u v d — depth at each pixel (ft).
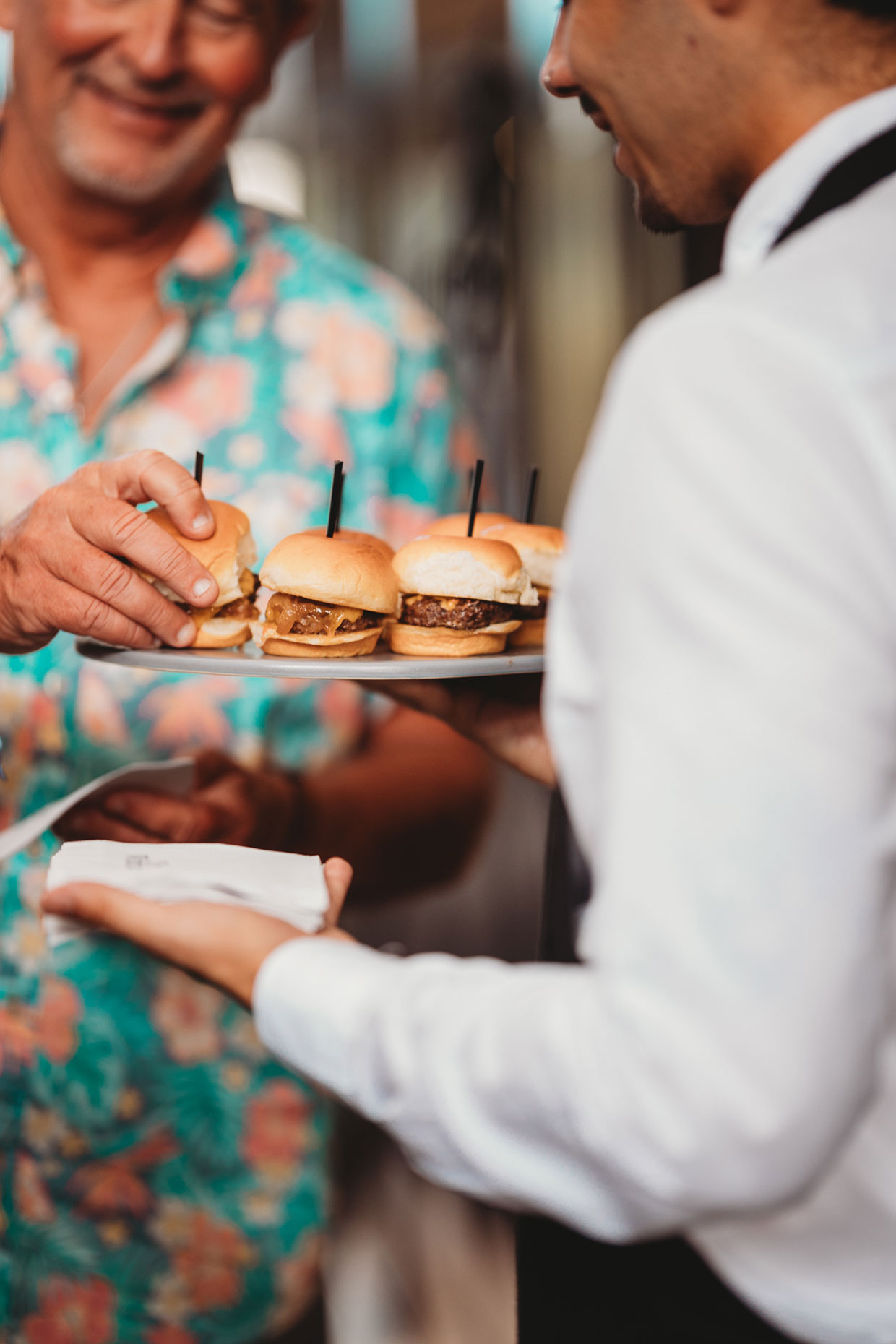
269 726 5.87
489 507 6.77
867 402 1.75
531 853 10.66
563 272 13.48
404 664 3.82
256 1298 5.56
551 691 2.17
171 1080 5.39
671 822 1.74
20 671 5.46
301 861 3.27
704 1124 1.76
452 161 13.26
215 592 3.95
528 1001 2.05
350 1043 2.35
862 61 2.14
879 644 1.73
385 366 6.19
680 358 1.85
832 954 1.70
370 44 13.30
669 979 1.76
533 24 12.75
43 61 5.04
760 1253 2.21
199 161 5.41
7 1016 5.36
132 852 3.30
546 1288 2.77
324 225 14.05
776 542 1.72
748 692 1.70
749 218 2.30
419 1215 9.46
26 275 5.62
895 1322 2.14
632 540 1.84
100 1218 5.43
